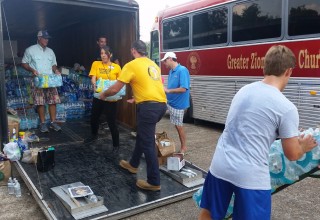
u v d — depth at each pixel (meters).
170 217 3.56
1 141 4.69
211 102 7.82
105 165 4.80
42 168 4.52
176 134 7.54
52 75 6.20
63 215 3.39
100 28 7.69
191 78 8.43
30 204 3.91
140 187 4.04
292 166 2.65
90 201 3.56
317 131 2.68
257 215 2.13
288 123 2.09
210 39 7.67
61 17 7.52
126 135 6.41
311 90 5.49
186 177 4.20
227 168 2.22
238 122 2.24
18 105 6.93
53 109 6.67
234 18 6.92
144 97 3.78
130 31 6.32
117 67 5.63
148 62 3.93
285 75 2.21
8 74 6.95
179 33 8.80
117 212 3.48
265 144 2.16
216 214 2.32
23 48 11.70
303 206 3.82
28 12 6.63
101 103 5.91
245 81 6.77
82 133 6.51
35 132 6.53
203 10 7.79
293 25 5.71
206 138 7.09
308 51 5.49
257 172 2.15
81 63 9.21
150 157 3.89
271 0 6.09
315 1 5.34
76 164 4.84
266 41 6.24
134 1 5.84
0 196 4.11
